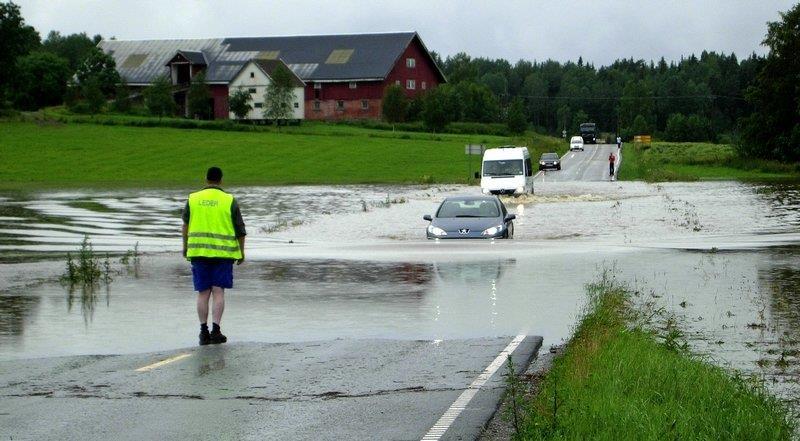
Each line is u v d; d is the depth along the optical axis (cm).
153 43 15712
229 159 9394
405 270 1970
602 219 3875
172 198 5566
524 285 1702
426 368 1013
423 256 2258
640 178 8181
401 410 828
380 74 14088
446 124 13600
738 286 1678
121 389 927
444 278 1825
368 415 813
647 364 912
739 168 9681
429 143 11356
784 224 3553
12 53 12731
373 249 2480
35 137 10419
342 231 3447
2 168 8388
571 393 803
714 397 798
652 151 12538
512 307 1453
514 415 724
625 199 5300
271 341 1213
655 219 3847
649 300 1520
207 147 10219
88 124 11838
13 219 3991
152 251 2584
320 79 14312
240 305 1524
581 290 1628
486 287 1684
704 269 1933
